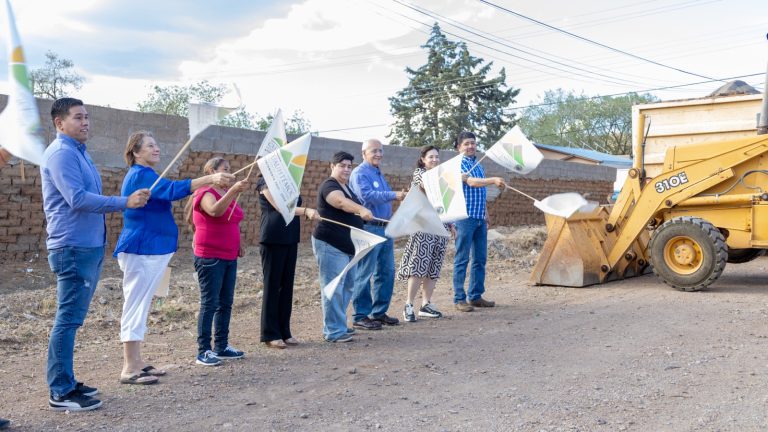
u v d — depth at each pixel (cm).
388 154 1678
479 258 904
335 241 701
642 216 1069
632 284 1088
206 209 602
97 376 585
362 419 482
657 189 1055
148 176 551
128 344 565
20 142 414
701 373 586
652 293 995
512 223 2145
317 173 1473
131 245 553
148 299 566
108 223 1151
